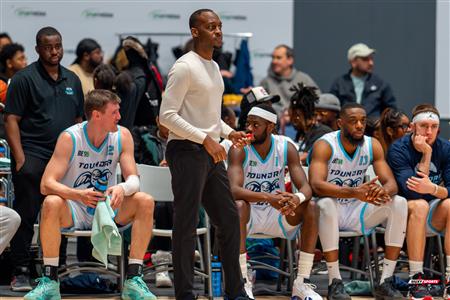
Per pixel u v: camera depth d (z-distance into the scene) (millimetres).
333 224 9852
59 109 10352
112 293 10133
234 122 11742
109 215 8922
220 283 10133
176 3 15273
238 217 8617
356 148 10336
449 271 10125
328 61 15766
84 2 15094
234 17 15492
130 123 11922
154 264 10766
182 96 8289
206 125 8430
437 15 15750
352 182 10430
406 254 12422
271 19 15570
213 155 8203
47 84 10320
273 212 10000
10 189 10617
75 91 10586
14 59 13227
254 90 11070
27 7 14969
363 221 10273
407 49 15781
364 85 14734
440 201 10336
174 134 8430
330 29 15695
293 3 15641
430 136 10492
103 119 9492
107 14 15156
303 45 15680
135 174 9633
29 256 10172
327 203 9875
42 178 9422
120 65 14234
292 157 10016
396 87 15844
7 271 10758
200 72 8344
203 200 8602
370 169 11117
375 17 15750
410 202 10195
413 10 15750
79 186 9680
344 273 12547
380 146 10461
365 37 15766
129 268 9398
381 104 14828
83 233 9461
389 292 9977
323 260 12500
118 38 15227
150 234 9430
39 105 10258
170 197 10242
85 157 9617
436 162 10703
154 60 14641
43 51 10289
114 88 11844
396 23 15766
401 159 10562
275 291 10445
